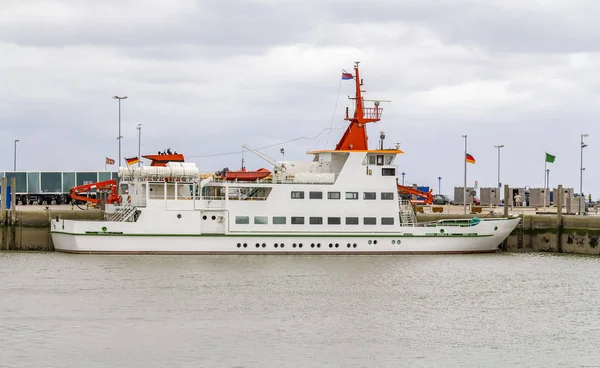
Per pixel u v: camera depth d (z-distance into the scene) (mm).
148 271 84750
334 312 69125
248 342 60000
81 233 93562
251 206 94500
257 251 94875
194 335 61531
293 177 95688
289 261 92000
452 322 66688
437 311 70250
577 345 60688
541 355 58250
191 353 57375
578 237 105938
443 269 90000
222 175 97812
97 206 114812
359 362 56156
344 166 95938
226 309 69375
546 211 132250
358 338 61562
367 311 69688
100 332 62000
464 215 113438
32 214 104188
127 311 68250
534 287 81062
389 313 69188
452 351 58875
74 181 135875
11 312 67438
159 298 73000
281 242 95188
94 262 89688
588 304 73812
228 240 94375
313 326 64625
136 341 59875
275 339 60875
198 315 67188
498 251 108125
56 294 74125
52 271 84562
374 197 96750
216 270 85875
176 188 93875
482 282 83250
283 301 72625
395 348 59312
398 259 95375
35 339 60062
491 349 59469
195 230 93812
